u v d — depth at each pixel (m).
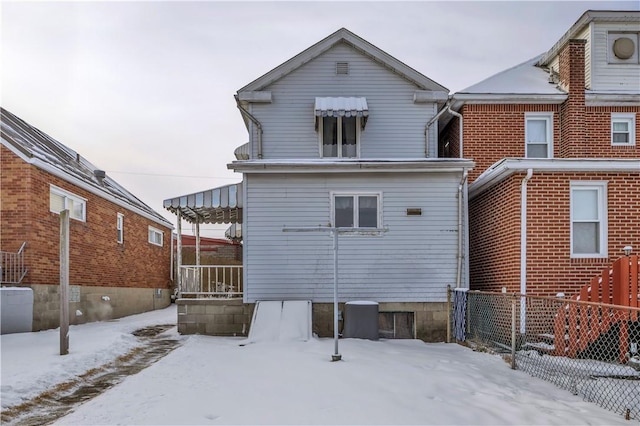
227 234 17.31
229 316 11.13
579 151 12.57
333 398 5.46
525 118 13.02
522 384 6.65
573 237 9.80
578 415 5.23
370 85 13.00
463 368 7.45
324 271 11.05
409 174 11.20
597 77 13.54
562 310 8.65
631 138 13.02
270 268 11.04
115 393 5.83
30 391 6.05
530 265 9.59
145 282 19.59
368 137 12.86
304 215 11.13
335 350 7.65
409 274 11.02
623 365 7.94
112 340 9.81
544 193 9.75
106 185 17.88
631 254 9.62
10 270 11.20
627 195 9.76
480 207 11.90
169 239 23.16
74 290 13.57
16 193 11.48
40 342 9.62
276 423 4.62
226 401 5.33
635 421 5.10
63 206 13.20
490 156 12.86
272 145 12.77
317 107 12.17
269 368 7.03
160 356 8.88
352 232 11.09
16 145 11.47
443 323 10.91
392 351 8.78
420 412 5.07
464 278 10.99
